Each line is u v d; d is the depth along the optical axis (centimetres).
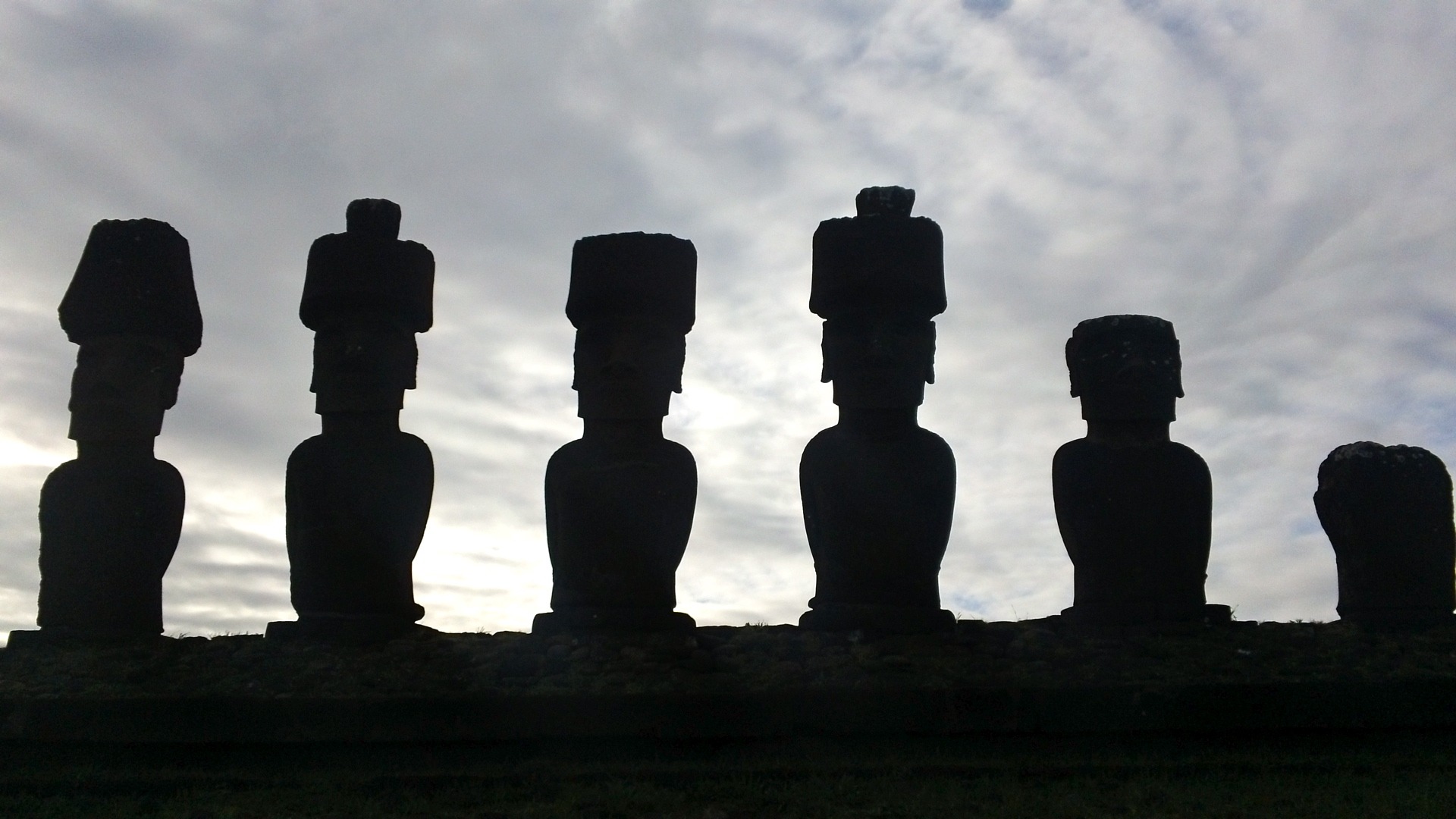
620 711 1611
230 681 1697
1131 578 1869
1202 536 1892
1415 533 1927
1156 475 1892
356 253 1942
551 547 1859
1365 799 1420
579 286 1922
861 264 1902
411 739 1606
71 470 1944
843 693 1630
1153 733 1638
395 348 1948
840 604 1806
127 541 1912
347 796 1465
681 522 1852
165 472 1962
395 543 1869
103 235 2022
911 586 1822
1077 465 1911
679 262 1930
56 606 1898
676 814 1388
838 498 1841
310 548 1861
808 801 1421
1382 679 1691
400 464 1888
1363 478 1939
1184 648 1766
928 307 1927
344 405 1911
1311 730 1652
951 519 1861
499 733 1605
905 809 1392
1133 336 1942
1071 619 1886
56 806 1449
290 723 1612
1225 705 1647
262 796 1470
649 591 1820
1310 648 1791
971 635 1775
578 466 1852
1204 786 1478
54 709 1633
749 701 1619
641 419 1881
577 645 1736
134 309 1988
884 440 1869
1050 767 1537
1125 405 1914
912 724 1623
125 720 1625
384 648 1788
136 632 1894
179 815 1398
